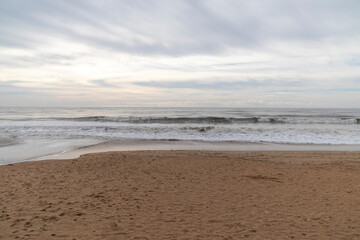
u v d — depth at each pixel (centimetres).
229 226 413
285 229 403
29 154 1188
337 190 629
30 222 418
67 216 446
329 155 1176
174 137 1767
